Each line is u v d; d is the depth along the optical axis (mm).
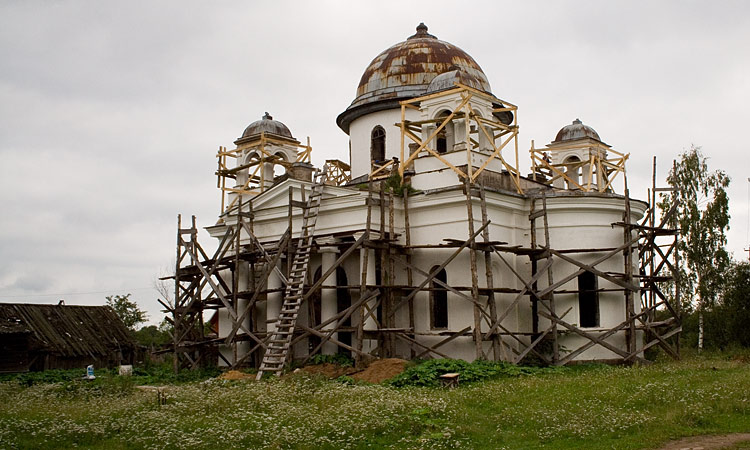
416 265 30938
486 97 31703
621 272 31609
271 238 33469
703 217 43969
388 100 35781
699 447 14312
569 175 41750
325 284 30516
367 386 23297
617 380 22516
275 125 39375
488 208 30328
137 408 20547
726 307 41125
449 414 18078
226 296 32562
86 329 40219
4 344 35469
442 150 34844
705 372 23750
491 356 29094
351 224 30578
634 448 14516
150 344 53906
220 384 25000
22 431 18125
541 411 17859
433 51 37156
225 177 39156
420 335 30312
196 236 34219
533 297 30406
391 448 15508
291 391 21938
